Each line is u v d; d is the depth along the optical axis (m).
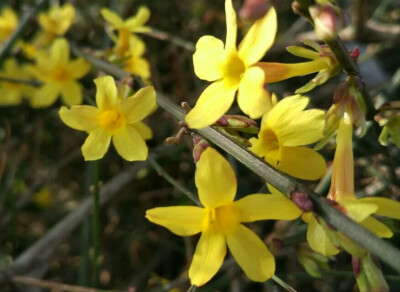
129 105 0.14
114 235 0.26
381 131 0.13
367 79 0.28
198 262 0.12
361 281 0.11
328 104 0.26
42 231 0.27
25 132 0.27
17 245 0.25
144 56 0.22
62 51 0.22
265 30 0.11
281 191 0.11
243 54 0.12
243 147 0.12
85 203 0.23
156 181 0.26
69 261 0.25
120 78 0.17
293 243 0.15
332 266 0.22
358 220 0.11
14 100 0.25
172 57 0.26
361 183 0.21
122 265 0.26
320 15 0.11
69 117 0.14
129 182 0.24
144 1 0.28
